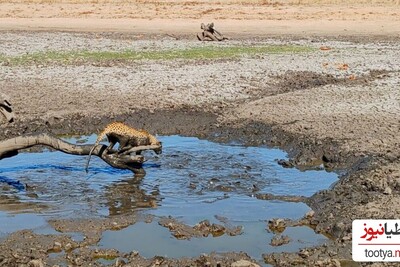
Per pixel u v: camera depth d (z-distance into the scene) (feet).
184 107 62.49
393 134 52.19
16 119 58.59
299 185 44.01
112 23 131.44
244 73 77.36
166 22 132.87
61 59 86.22
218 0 154.81
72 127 57.72
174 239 35.19
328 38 113.80
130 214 38.86
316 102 63.21
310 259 32.24
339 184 42.19
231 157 50.31
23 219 38.14
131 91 68.13
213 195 42.29
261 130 55.77
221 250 33.73
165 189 43.42
